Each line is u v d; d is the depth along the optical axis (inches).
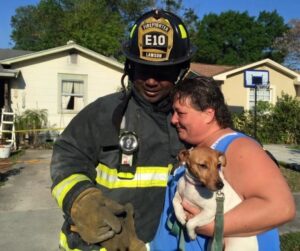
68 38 1525.6
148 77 89.9
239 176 81.0
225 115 91.3
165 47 89.0
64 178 83.8
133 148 89.3
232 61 2145.7
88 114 91.7
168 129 93.6
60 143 90.8
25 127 688.4
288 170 474.0
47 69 732.7
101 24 1445.6
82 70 750.5
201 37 2187.5
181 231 87.3
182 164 90.4
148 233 91.3
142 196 90.7
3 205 317.4
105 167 90.7
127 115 91.5
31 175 440.5
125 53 91.7
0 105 748.0
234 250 82.8
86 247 84.8
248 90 971.3
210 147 87.5
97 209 74.4
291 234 237.3
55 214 294.0
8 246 231.6
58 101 742.5
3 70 684.7
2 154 559.2
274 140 823.7
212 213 82.7
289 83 1002.1
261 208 76.2
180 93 90.5
